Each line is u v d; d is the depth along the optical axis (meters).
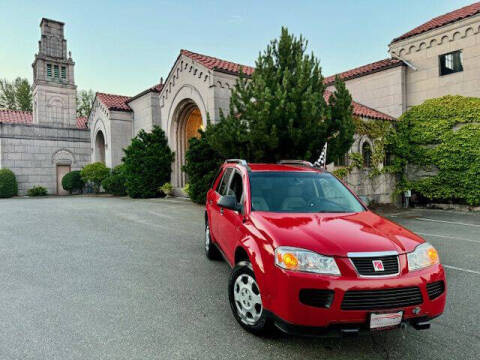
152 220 10.64
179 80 17.81
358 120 15.21
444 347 3.22
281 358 2.99
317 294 2.82
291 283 2.84
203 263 5.90
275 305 2.95
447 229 9.96
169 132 19.23
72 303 4.12
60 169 25.98
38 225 9.62
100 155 26.83
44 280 4.94
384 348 3.19
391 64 17.33
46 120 25.50
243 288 3.51
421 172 16.42
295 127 9.42
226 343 3.23
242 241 3.59
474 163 14.30
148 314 3.84
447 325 3.69
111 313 3.85
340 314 2.75
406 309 2.86
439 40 15.83
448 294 4.66
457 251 7.21
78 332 3.40
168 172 19.42
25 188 24.23
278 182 4.46
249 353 3.06
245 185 4.32
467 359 3.02
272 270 3.00
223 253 4.80
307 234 3.18
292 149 9.65
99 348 3.10
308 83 9.71
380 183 16.31
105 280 4.97
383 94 17.94
